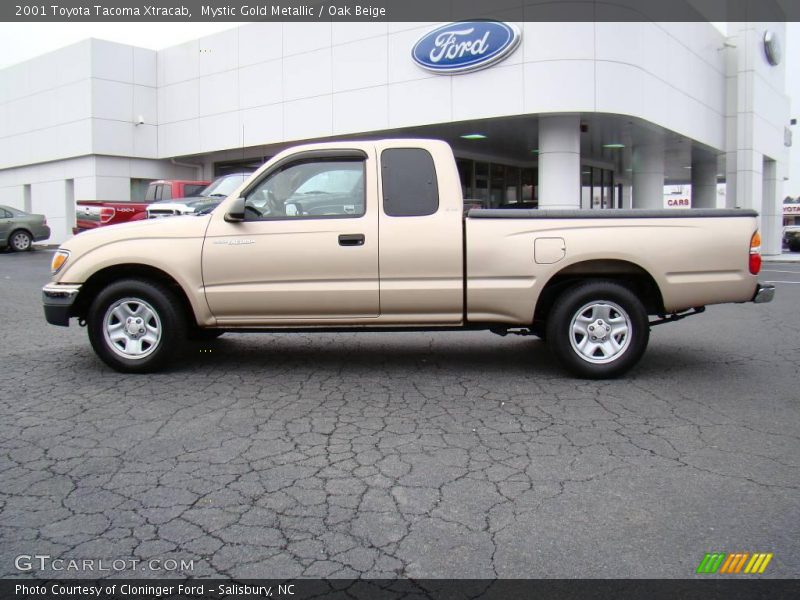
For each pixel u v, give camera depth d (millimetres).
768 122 27391
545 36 16500
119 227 6520
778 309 11250
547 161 17547
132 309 6516
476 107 17641
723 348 7914
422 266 6188
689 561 3258
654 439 4852
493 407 5582
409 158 6301
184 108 26156
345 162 6367
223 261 6285
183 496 3938
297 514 3721
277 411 5473
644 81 17656
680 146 23906
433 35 18016
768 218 29391
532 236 6168
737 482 4125
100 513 3732
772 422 5215
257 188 6414
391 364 7047
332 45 20672
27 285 14273
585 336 6348
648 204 24234
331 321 6344
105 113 26391
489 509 3781
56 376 6520
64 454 4562
